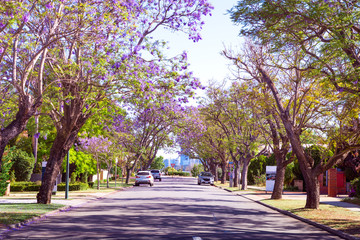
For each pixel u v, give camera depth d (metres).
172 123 52.38
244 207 24.28
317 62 15.29
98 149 41.84
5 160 29.27
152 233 12.68
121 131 50.72
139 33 18.56
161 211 19.92
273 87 23.02
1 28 14.32
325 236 13.32
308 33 15.20
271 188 38.97
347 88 14.60
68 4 16.89
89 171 50.59
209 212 20.08
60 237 11.72
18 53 18.47
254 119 30.30
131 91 19.12
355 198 29.14
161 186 53.53
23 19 14.18
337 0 13.72
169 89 19.64
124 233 12.60
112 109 22.94
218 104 44.94
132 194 34.62
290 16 14.02
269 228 14.87
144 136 60.53
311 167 22.58
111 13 17.47
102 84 19.95
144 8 20.06
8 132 15.18
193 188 48.69
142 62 18.47
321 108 22.81
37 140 47.38
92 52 19.27
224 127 49.56
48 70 21.48
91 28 17.48
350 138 20.70
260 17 14.44
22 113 15.52
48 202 22.50
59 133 22.33
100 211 19.78
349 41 13.92
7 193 31.23
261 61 23.47
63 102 21.69
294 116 22.75
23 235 12.07
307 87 23.19
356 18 13.51
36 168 47.84
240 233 13.17
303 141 27.97
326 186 41.72
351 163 37.50
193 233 12.83
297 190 47.22
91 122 35.69
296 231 14.35
